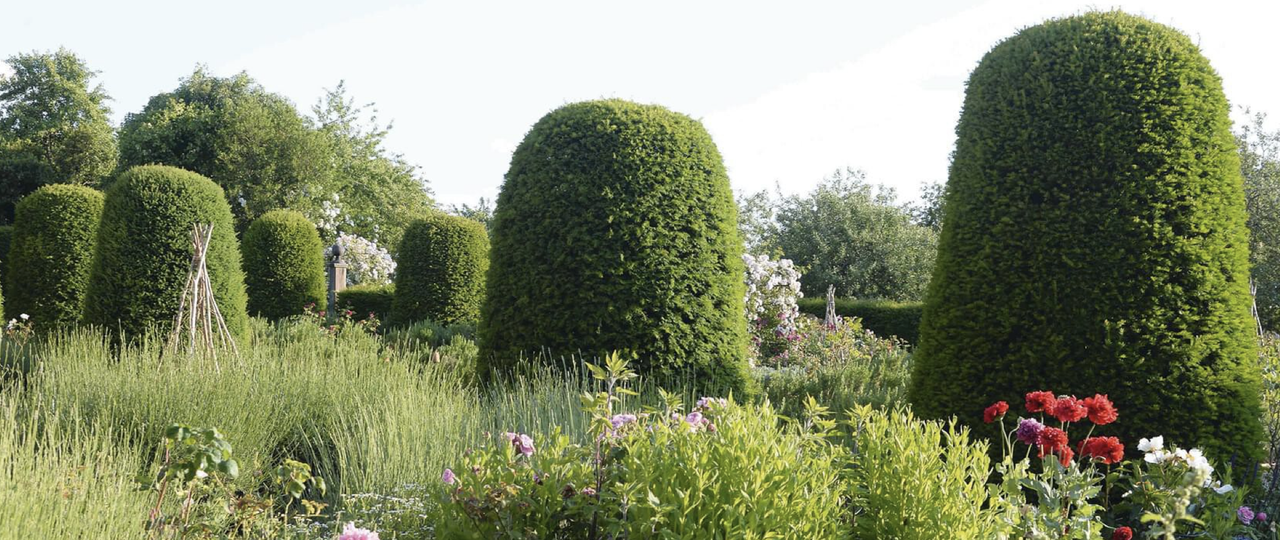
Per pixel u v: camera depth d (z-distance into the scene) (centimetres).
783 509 270
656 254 634
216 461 327
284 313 1431
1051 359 471
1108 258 466
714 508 268
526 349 644
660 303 632
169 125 2644
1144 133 472
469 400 580
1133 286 464
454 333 1169
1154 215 465
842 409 647
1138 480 371
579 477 289
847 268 2503
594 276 633
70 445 414
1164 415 456
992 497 313
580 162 647
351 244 2008
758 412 335
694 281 643
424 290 1346
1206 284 464
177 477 351
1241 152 1764
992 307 488
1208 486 342
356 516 394
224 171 2484
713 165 670
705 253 649
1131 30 490
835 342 1062
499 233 670
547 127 664
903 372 850
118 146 2842
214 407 482
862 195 2577
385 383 573
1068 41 494
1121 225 467
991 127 505
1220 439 456
